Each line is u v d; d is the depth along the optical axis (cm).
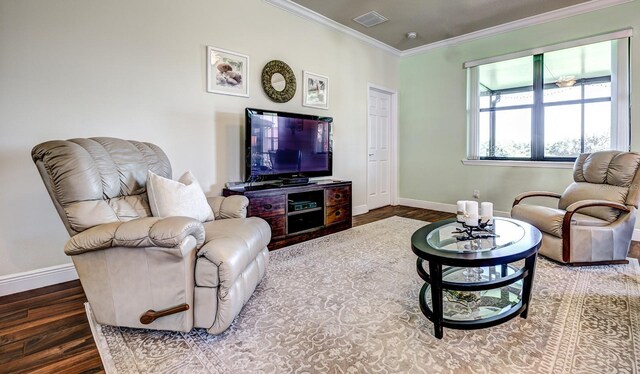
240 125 322
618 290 203
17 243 214
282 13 354
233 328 164
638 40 321
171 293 150
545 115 397
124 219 168
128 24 249
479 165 446
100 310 156
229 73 310
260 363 137
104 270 152
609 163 268
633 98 325
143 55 257
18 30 207
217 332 153
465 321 154
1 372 133
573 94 377
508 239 174
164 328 154
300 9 363
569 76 381
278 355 142
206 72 294
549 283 213
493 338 153
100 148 178
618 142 334
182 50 279
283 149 326
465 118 457
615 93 335
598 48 353
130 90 252
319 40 397
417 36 449
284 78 357
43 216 222
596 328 160
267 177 314
